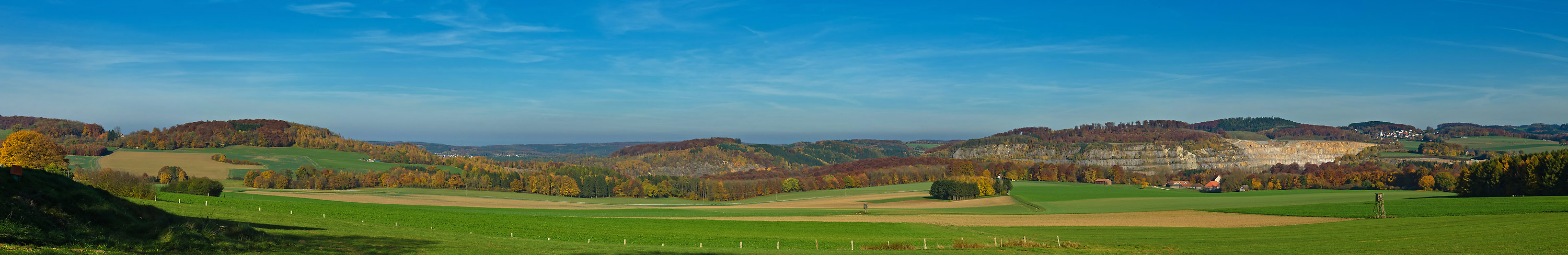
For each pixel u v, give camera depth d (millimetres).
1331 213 72938
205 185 84312
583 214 89562
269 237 30047
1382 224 57375
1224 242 48094
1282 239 49406
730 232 57969
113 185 59719
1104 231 61688
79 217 24703
